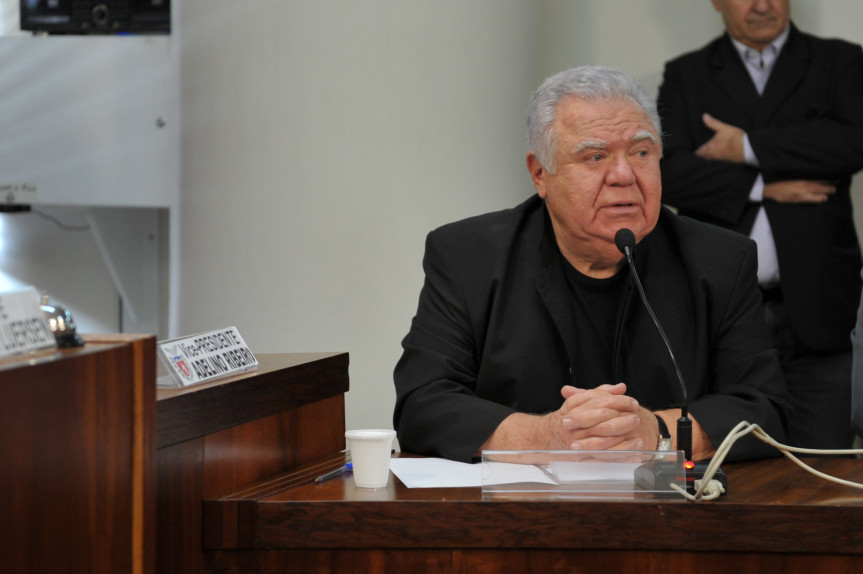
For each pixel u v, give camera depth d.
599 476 2.00
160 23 4.63
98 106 4.67
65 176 4.71
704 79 4.53
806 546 1.91
